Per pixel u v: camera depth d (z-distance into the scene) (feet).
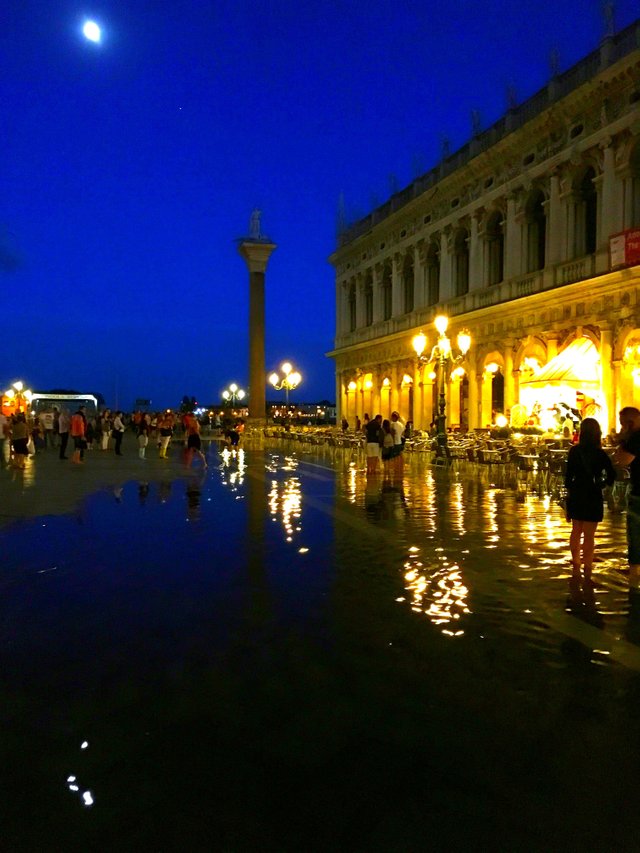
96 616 23.63
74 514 45.88
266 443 165.37
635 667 19.21
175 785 13.23
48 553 33.55
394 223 149.38
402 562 32.09
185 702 16.92
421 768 13.84
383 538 37.96
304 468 87.15
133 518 44.39
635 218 85.05
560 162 95.71
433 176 132.98
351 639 21.49
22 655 20.01
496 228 115.85
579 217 95.61
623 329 84.48
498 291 111.24
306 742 14.90
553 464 59.52
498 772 13.67
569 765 13.94
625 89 84.48
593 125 90.33
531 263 105.81
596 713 16.33
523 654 20.22
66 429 97.09
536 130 100.32
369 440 77.30
